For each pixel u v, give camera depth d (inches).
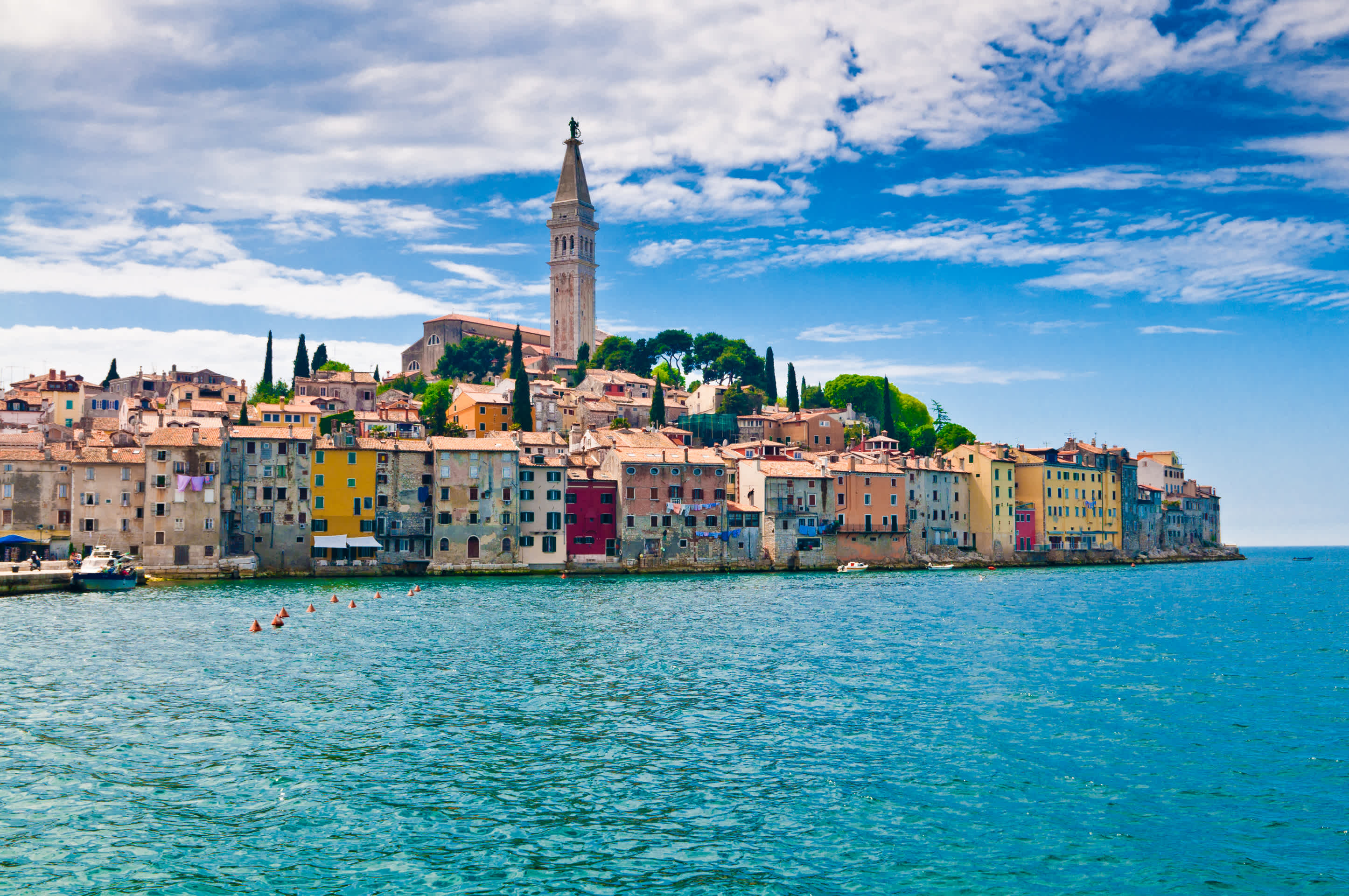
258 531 5305.1
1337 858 1171.9
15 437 5954.7
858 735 1716.3
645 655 2593.5
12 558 4884.4
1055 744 1648.6
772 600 4244.6
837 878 1119.6
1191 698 2027.6
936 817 1304.1
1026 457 7795.3
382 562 5497.1
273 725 1774.1
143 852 1189.1
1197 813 1317.7
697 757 1572.3
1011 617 3592.5
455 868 1147.9
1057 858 1173.1
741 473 6545.3
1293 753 1596.9
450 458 5629.9
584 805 1353.3
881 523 6673.2
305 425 6732.3
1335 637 3029.0
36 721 1798.7
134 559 4854.8
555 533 5821.9
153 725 1772.9
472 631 3056.1
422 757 1568.7
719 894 1081.4
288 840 1227.2
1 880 1110.4
